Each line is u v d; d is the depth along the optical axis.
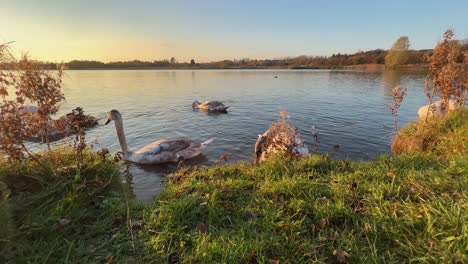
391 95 24.83
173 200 4.07
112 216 3.75
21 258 2.79
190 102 22.27
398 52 70.81
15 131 4.40
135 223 3.63
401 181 4.30
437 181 4.10
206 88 34.25
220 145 10.83
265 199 4.08
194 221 3.65
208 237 3.23
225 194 4.27
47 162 4.53
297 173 5.04
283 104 20.91
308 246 3.05
